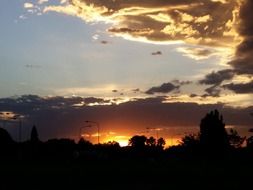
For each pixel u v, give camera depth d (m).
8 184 51.50
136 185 50.19
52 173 69.56
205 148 157.00
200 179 56.78
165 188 45.62
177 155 162.62
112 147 180.25
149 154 179.75
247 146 135.12
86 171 75.00
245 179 53.66
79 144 179.62
